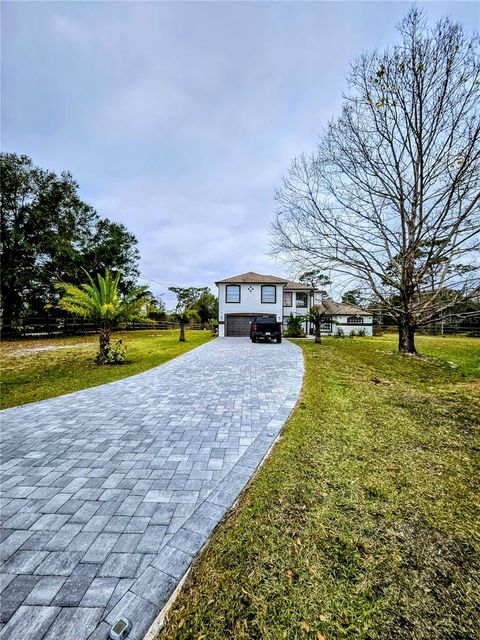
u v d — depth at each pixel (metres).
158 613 1.56
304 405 4.91
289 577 1.72
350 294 13.14
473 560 1.83
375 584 1.66
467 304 11.40
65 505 2.46
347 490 2.57
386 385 6.53
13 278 19.31
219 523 2.22
